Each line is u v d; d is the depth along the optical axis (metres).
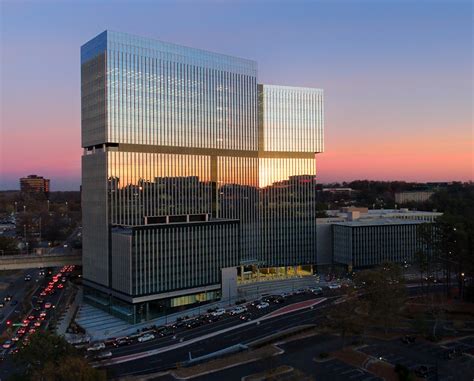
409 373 120.50
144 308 193.12
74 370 99.94
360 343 150.00
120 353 147.38
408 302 198.75
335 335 158.50
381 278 152.25
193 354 145.00
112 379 122.69
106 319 194.38
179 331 170.25
